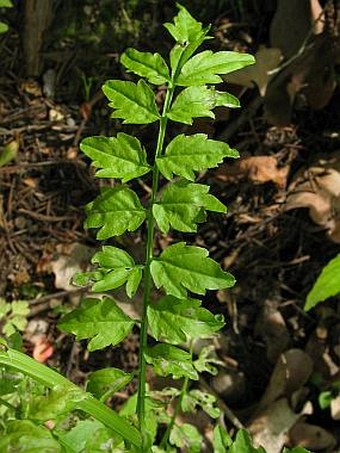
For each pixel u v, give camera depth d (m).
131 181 0.43
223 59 0.21
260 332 0.43
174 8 0.43
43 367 0.19
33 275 0.43
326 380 0.42
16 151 0.43
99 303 0.22
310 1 0.41
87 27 0.43
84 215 0.43
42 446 0.17
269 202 0.43
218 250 0.43
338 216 0.42
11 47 0.44
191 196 0.21
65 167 0.44
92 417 0.21
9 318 0.41
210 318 0.21
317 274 0.43
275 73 0.42
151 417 0.28
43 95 0.44
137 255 0.43
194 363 0.31
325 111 0.44
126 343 0.42
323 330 0.42
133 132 0.43
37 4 0.40
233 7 0.43
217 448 0.24
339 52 0.42
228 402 0.42
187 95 0.21
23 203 0.43
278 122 0.43
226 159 0.43
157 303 0.21
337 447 0.41
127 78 0.43
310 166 0.43
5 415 0.20
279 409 0.41
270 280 0.43
